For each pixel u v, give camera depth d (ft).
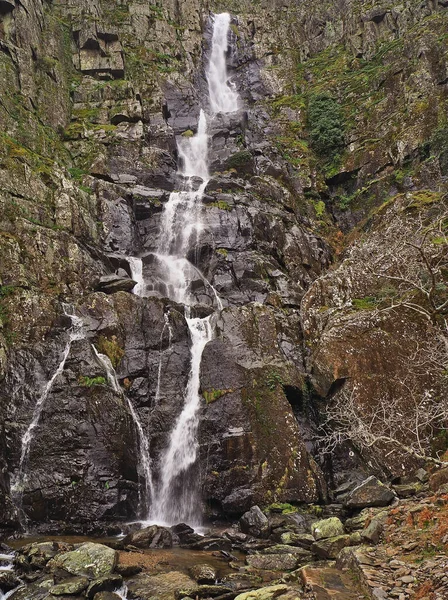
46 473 37.96
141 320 47.83
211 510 40.86
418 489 36.88
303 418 45.93
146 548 32.99
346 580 24.56
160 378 46.11
